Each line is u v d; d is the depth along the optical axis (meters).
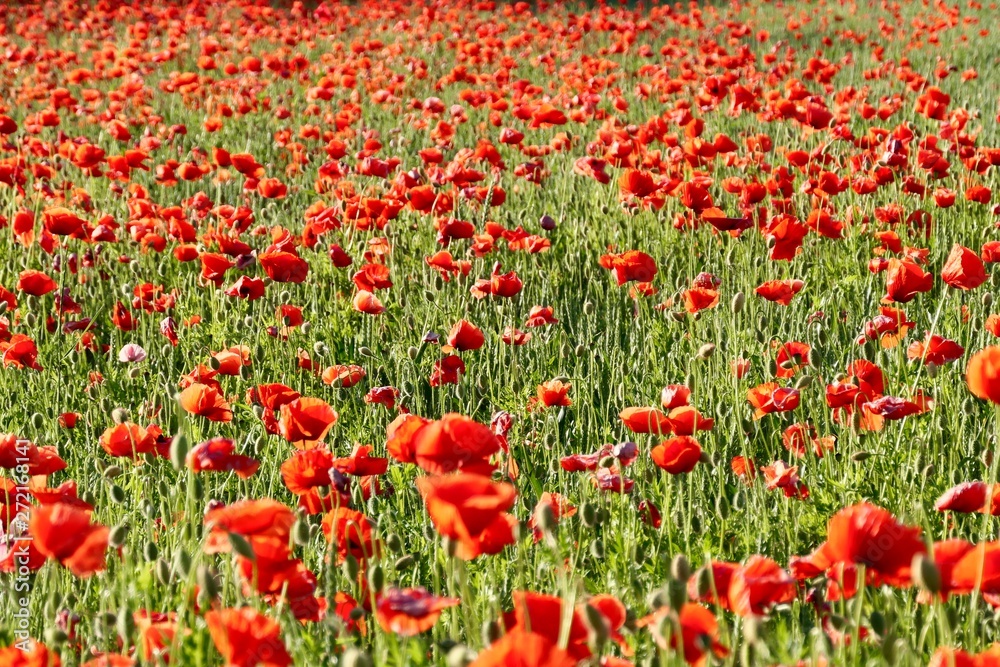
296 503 4.52
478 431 2.88
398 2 27.92
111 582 3.53
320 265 7.96
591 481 4.25
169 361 6.26
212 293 6.84
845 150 10.80
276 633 2.45
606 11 25.61
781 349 5.20
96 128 14.98
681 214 8.09
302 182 11.58
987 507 3.33
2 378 5.99
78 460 4.98
